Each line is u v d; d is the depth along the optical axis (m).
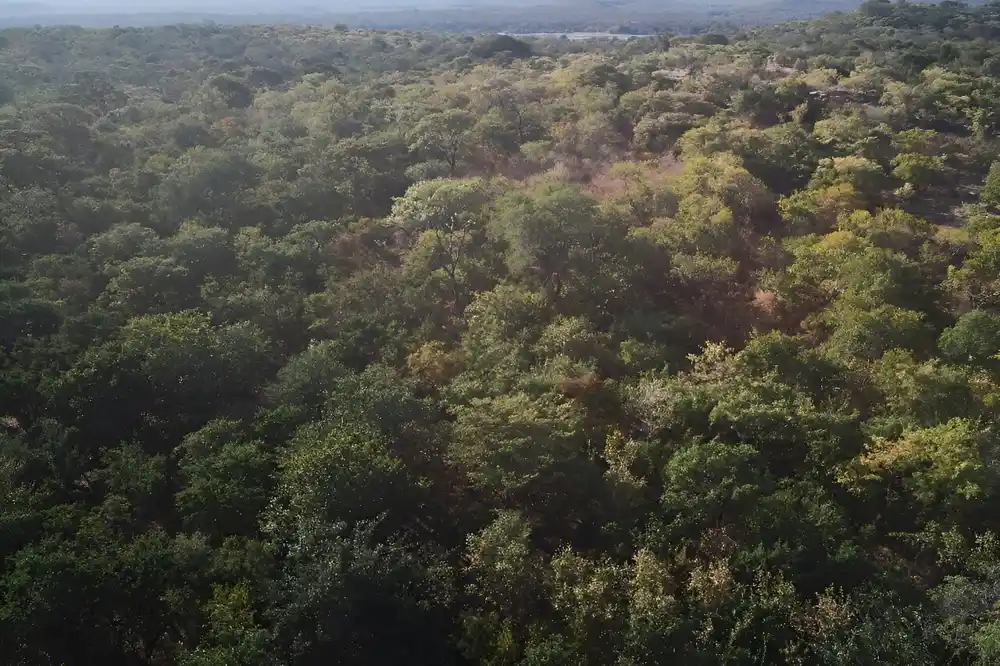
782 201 54.25
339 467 29.06
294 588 25.12
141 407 37.44
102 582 25.83
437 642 26.16
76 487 34.16
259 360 40.88
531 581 27.12
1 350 39.16
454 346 41.97
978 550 26.72
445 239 50.66
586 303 44.78
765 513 27.25
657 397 33.34
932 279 45.94
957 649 23.19
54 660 25.47
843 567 26.50
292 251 49.53
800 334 43.09
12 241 48.38
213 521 29.78
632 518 29.73
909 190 58.34
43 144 60.78
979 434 29.91
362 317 43.66
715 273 46.03
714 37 142.00
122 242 49.66
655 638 24.06
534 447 30.06
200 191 57.62
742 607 25.19
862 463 30.11
